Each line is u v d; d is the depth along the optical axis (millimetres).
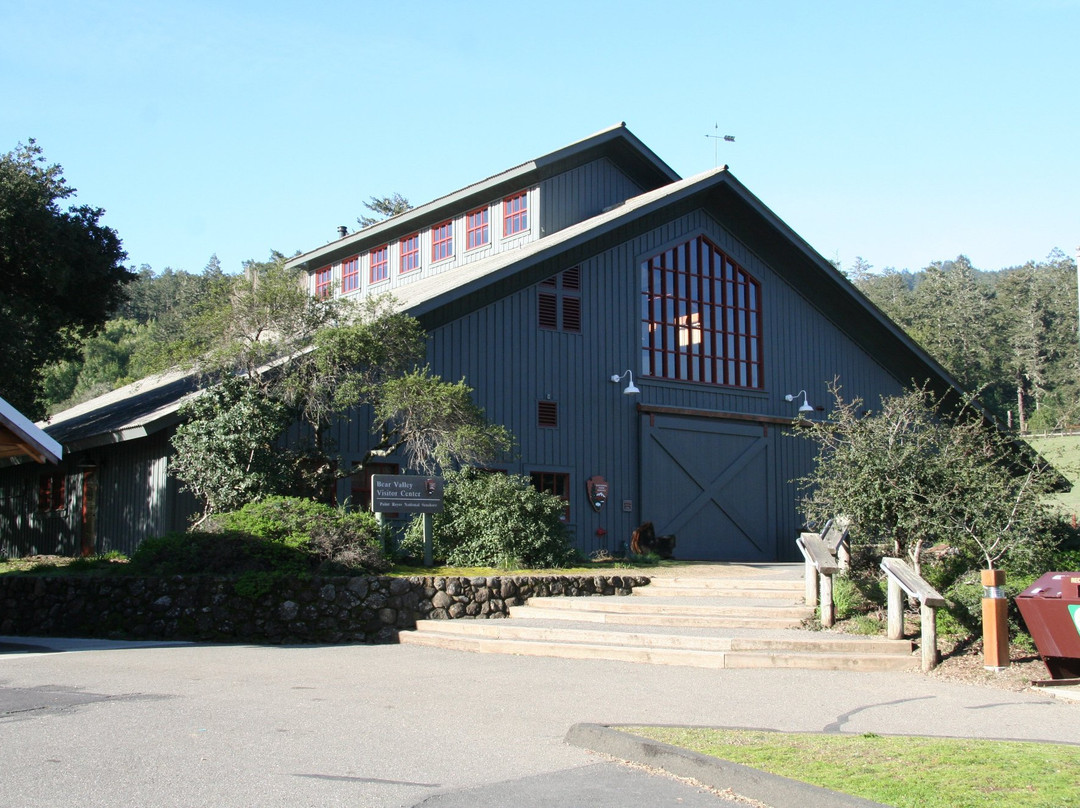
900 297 105562
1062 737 7660
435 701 9000
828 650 11492
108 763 6465
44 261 23375
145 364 18969
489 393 21141
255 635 14094
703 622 13258
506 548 16672
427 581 14727
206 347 17062
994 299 97875
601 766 6633
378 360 17094
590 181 25672
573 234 21594
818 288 27469
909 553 12867
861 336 28625
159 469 18328
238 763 6535
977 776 6008
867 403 28516
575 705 8844
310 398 17156
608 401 23203
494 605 15094
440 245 26859
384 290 28203
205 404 16969
